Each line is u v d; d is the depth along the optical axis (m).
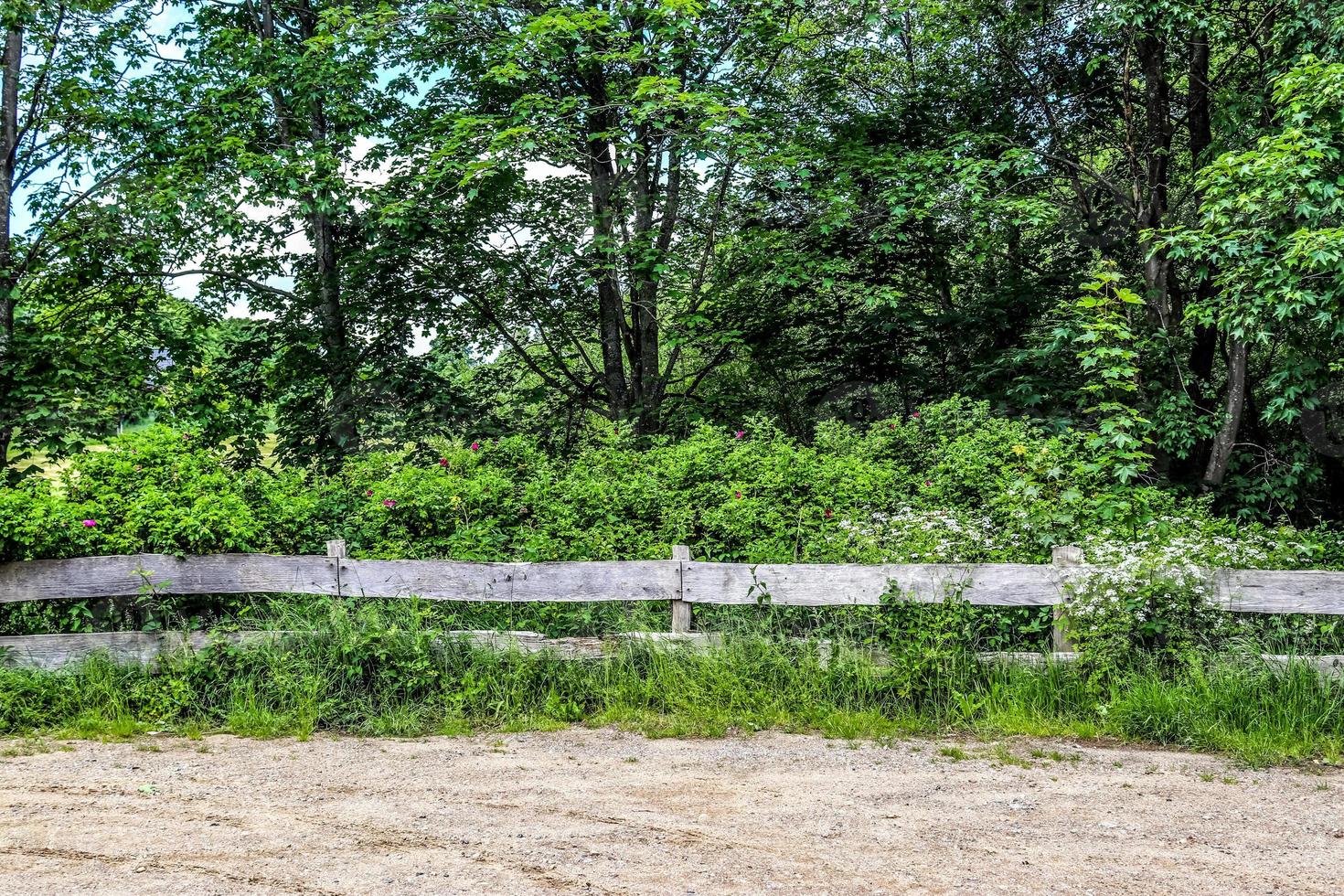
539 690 7.07
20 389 11.06
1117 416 8.59
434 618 7.46
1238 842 4.58
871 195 14.26
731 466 9.46
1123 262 14.80
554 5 13.35
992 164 12.98
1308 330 10.94
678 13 12.51
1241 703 6.29
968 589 7.12
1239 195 9.90
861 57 16.56
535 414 16.25
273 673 6.93
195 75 14.34
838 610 7.34
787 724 6.67
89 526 7.33
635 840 4.56
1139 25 12.12
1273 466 13.00
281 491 8.61
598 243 13.50
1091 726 6.44
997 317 14.48
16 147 12.31
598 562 7.48
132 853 4.35
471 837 4.59
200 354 14.21
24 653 7.07
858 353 15.52
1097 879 4.12
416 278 14.65
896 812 5.00
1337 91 9.07
